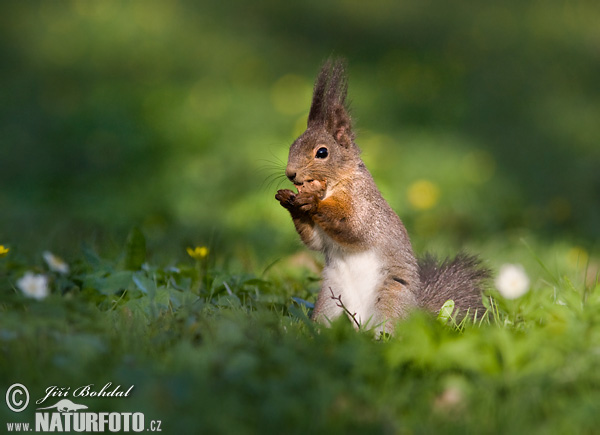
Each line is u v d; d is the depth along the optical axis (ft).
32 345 17.58
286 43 82.23
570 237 42.93
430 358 16.96
